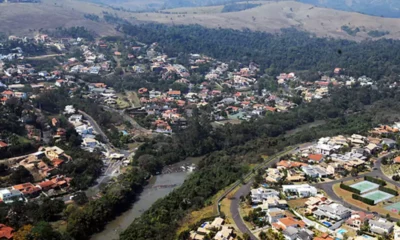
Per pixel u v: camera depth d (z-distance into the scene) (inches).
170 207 6427.2
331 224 5639.8
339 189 6850.4
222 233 5319.9
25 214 6127.0
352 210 6033.5
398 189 6850.4
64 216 6279.5
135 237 5600.4
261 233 5329.7
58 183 7219.5
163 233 5654.5
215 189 7042.3
